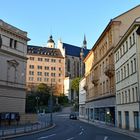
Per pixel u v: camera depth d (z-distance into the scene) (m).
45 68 165.88
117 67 50.62
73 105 148.62
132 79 40.22
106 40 59.22
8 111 53.28
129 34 41.69
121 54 47.47
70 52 187.25
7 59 54.00
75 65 187.88
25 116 55.91
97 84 71.38
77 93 166.25
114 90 52.53
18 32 57.53
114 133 36.19
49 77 166.12
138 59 37.31
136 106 38.12
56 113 126.81
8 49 54.41
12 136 28.03
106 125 56.19
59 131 38.03
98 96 69.50
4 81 52.69
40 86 136.38
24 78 59.75
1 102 51.31
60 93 162.88
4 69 52.94
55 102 144.38
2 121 49.44
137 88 37.50
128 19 52.94
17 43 57.84
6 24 53.75
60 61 173.00
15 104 55.88
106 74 56.38
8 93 53.69
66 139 25.12
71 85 168.25
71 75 182.62
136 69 37.97
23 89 59.00
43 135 30.53
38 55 164.62
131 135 32.94
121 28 52.56
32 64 161.75
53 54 172.38
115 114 51.69
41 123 57.94
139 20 38.31
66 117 100.81
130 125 41.50
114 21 52.47
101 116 66.19
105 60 60.50
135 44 38.47
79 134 32.41
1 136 27.20
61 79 170.88
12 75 55.59
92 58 80.38
